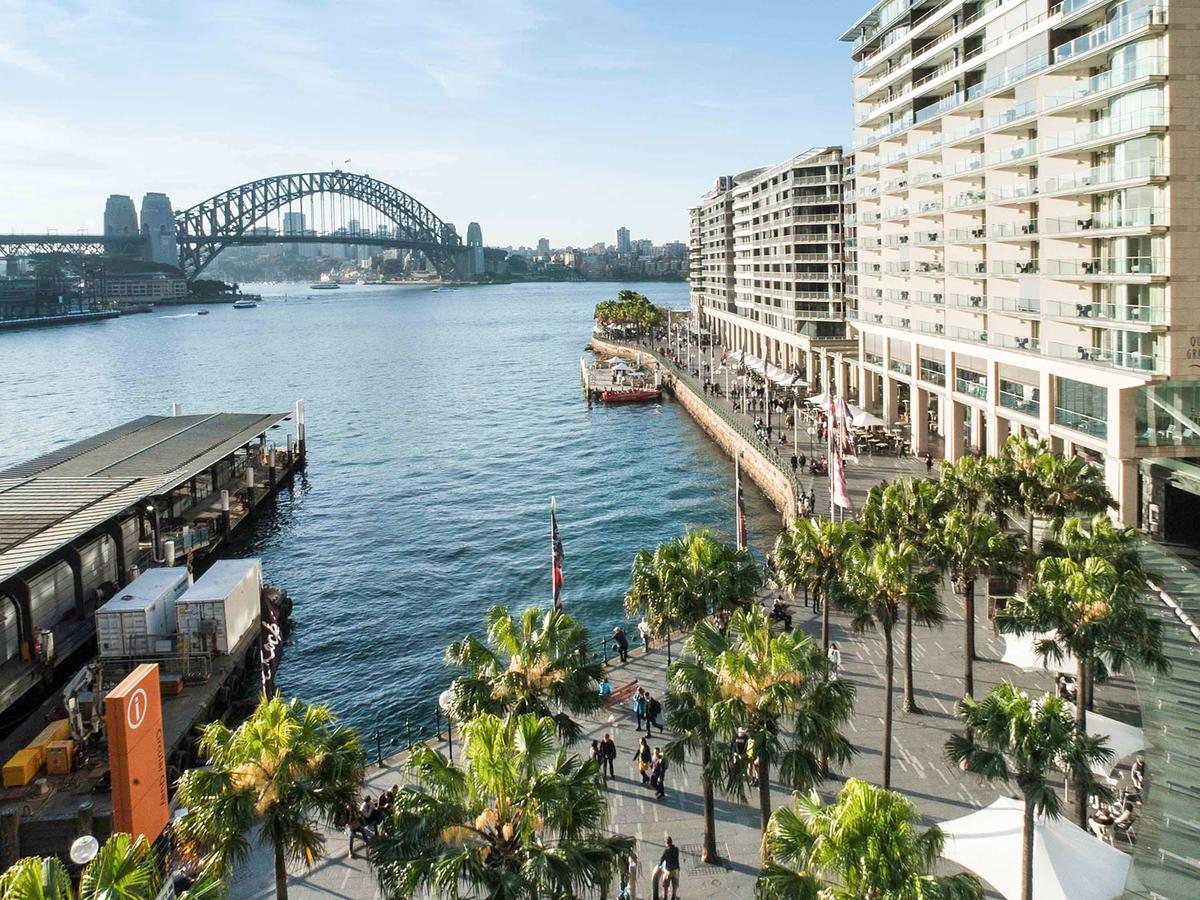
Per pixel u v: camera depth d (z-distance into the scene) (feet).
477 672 114.93
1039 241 268.62
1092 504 188.96
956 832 103.30
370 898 115.96
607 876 82.28
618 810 133.80
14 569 182.80
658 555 150.92
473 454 467.93
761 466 364.17
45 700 189.26
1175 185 211.41
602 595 264.72
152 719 132.46
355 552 313.32
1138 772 127.24
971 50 305.73
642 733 156.76
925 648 185.68
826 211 529.45
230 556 310.86
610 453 458.91
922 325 355.77
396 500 380.99
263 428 384.88
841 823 74.49
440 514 357.41
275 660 213.05
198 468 292.40
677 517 340.18
